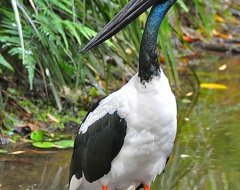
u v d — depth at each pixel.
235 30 17.50
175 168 8.95
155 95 6.35
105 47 10.89
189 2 16.27
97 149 6.86
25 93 10.98
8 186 8.19
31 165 8.91
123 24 6.67
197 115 11.38
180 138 10.18
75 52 10.49
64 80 11.05
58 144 9.69
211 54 15.80
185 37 15.98
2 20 10.23
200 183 8.41
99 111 6.86
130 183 7.10
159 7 6.54
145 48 6.40
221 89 12.96
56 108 10.95
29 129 10.13
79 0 10.45
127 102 6.48
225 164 9.07
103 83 12.03
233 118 11.18
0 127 9.94
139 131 6.48
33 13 10.18
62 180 8.46
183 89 12.91
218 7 18.42
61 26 9.68
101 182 7.04
